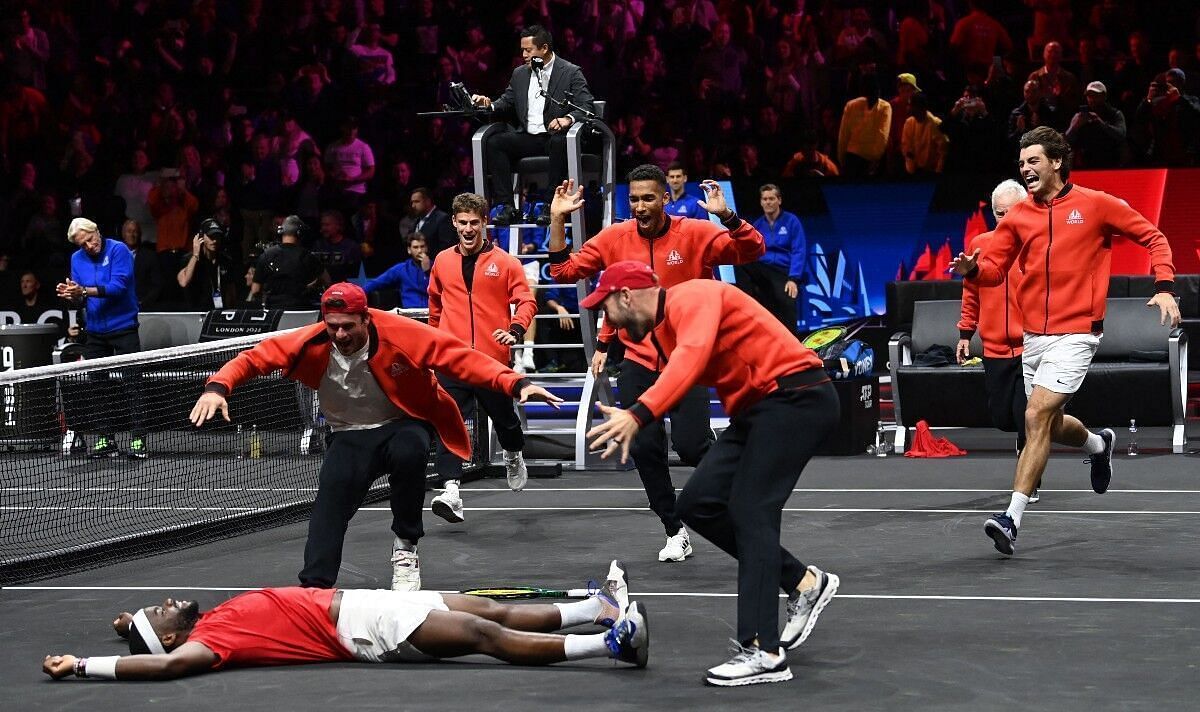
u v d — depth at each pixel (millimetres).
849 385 14828
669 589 8453
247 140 23141
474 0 23766
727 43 22156
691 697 6035
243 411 16047
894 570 8875
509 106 14352
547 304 16781
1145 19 21609
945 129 20641
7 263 21562
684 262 9383
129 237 20453
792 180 19406
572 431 14938
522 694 6113
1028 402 9586
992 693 6004
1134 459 13930
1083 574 8617
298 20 24016
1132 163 19344
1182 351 14453
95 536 11305
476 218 11617
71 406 15922
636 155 21391
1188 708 5727
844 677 6332
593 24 22625
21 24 23797
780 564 6352
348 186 22266
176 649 6523
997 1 22125
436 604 6602
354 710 5891
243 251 22172
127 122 23562
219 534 11117
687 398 9000
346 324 7652
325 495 7895
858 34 21906
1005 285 11219
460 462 10688
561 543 10211
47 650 7289
